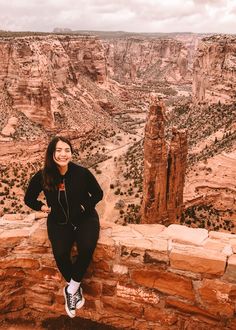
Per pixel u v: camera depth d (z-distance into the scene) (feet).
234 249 19.72
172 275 19.84
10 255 21.84
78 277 20.01
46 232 21.70
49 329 21.89
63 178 19.44
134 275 20.53
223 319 19.38
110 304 21.40
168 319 20.47
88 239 19.80
